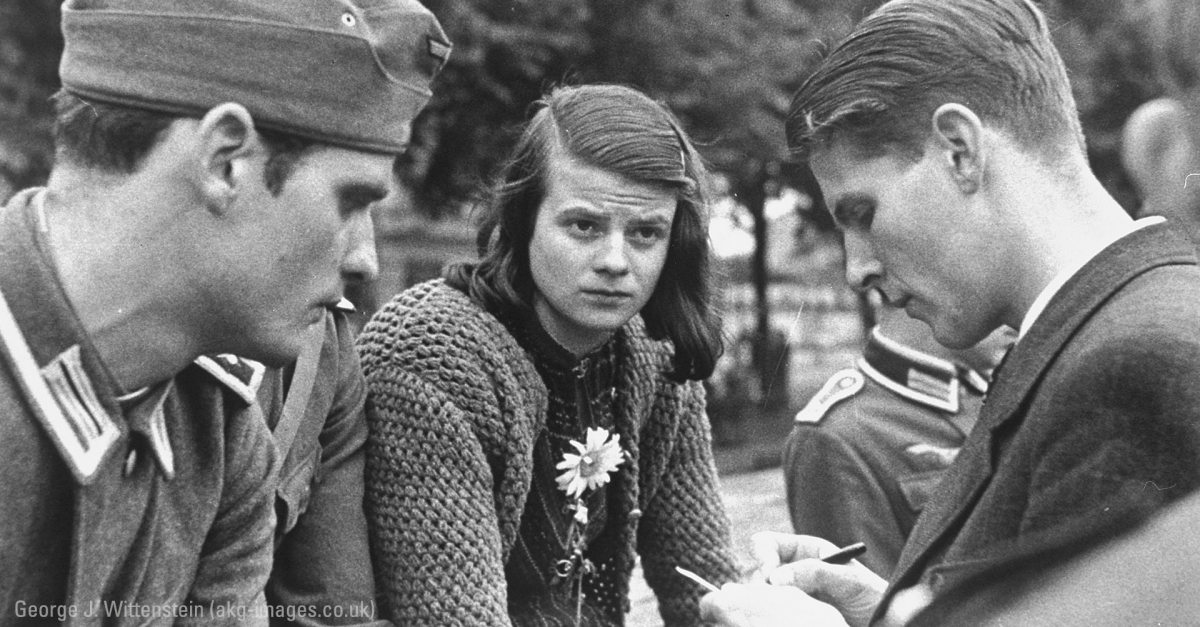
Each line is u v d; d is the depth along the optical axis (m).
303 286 1.27
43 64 6.07
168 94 1.18
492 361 1.74
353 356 1.71
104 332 1.21
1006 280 1.26
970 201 1.25
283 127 1.22
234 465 1.43
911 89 1.26
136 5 1.20
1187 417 1.03
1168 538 0.85
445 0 5.79
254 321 1.25
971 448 1.25
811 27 6.73
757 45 6.58
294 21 1.22
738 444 8.90
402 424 1.70
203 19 1.19
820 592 1.66
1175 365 1.04
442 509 1.66
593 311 1.74
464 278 1.83
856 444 2.31
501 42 5.91
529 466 1.77
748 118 6.68
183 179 1.19
